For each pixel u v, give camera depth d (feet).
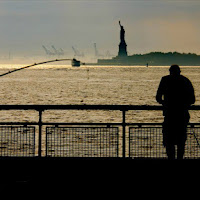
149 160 63.77
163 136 64.13
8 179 58.34
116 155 63.82
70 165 63.16
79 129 63.87
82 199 50.70
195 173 61.46
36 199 50.42
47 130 63.93
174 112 63.67
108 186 55.83
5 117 370.32
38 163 63.52
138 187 55.62
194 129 66.23
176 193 53.16
